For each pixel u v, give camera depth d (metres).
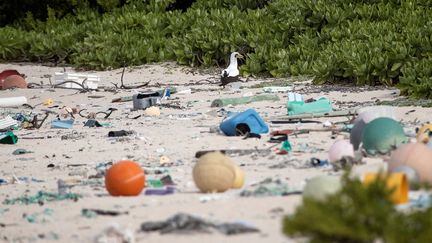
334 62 66.88
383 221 20.56
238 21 82.75
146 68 82.12
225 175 30.48
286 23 79.62
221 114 53.88
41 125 53.66
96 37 88.38
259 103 57.72
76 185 34.50
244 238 23.97
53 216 29.16
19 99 64.00
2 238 26.89
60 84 72.38
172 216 26.48
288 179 32.03
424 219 20.64
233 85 68.62
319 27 79.19
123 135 47.44
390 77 64.19
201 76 77.56
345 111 49.06
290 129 45.03
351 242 20.59
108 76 80.12
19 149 44.50
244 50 79.88
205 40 81.50
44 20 106.81
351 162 33.19
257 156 38.09
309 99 55.38
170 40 86.44
